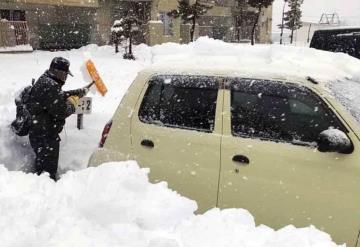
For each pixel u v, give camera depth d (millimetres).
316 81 3320
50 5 22766
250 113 3486
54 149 4910
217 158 3484
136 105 3990
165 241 2326
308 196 3127
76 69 14250
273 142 3328
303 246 2396
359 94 3436
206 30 34219
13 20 22125
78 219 2592
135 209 2719
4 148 5414
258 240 2506
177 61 4133
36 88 4703
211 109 3623
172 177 3654
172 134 3717
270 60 3869
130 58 20484
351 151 3025
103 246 2314
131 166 3148
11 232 2412
